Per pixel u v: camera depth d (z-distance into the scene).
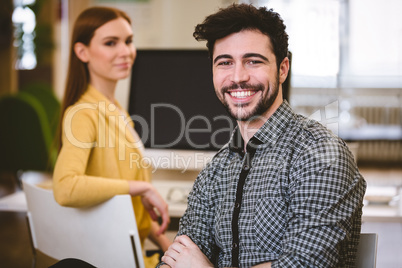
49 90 6.14
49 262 2.04
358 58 7.46
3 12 7.02
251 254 1.32
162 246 2.05
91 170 1.83
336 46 7.04
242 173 1.38
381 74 7.42
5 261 3.50
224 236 1.39
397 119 7.41
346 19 7.32
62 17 7.18
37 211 1.82
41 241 1.84
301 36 6.99
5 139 4.62
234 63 1.37
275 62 1.37
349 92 7.39
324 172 1.24
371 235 1.37
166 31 5.71
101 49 1.96
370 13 7.38
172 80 2.51
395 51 7.43
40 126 4.61
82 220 1.68
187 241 1.45
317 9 6.99
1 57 7.20
